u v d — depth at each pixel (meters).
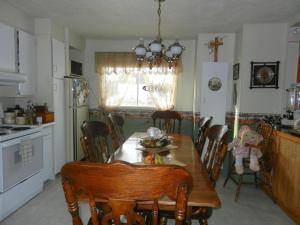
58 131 3.86
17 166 2.74
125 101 5.15
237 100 4.09
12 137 2.65
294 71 3.71
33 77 3.58
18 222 2.52
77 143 4.40
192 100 5.00
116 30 4.29
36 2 2.97
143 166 0.94
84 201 1.24
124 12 3.29
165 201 1.33
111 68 5.04
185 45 4.95
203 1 2.84
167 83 4.93
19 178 2.78
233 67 4.39
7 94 3.23
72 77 4.18
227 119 4.51
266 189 3.32
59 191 3.29
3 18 2.94
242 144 3.13
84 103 4.77
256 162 3.10
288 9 3.13
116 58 5.01
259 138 3.12
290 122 3.25
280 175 2.98
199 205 1.30
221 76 4.24
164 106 4.96
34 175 3.11
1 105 3.31
